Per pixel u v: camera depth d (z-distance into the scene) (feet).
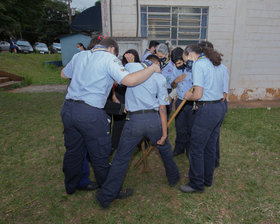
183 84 10.37
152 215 7.39
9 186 8.89
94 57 6.89
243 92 24.52
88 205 7.91
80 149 7.51
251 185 8.95
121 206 7.84
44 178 9.45
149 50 13.01
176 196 8.37
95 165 7.48
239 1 22.06
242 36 22.99
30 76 37.35
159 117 7.60
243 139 13.41
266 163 10.66
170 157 8.34
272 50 23.89
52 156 11.28
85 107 6.70
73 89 7.00
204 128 7.68
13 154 11.41
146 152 9.91
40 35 143.74
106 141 7.20
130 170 10.21
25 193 8.50
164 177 9.67
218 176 9.65
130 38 20.66
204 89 7.48
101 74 6.72
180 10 22.00
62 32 148.05
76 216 7.41
